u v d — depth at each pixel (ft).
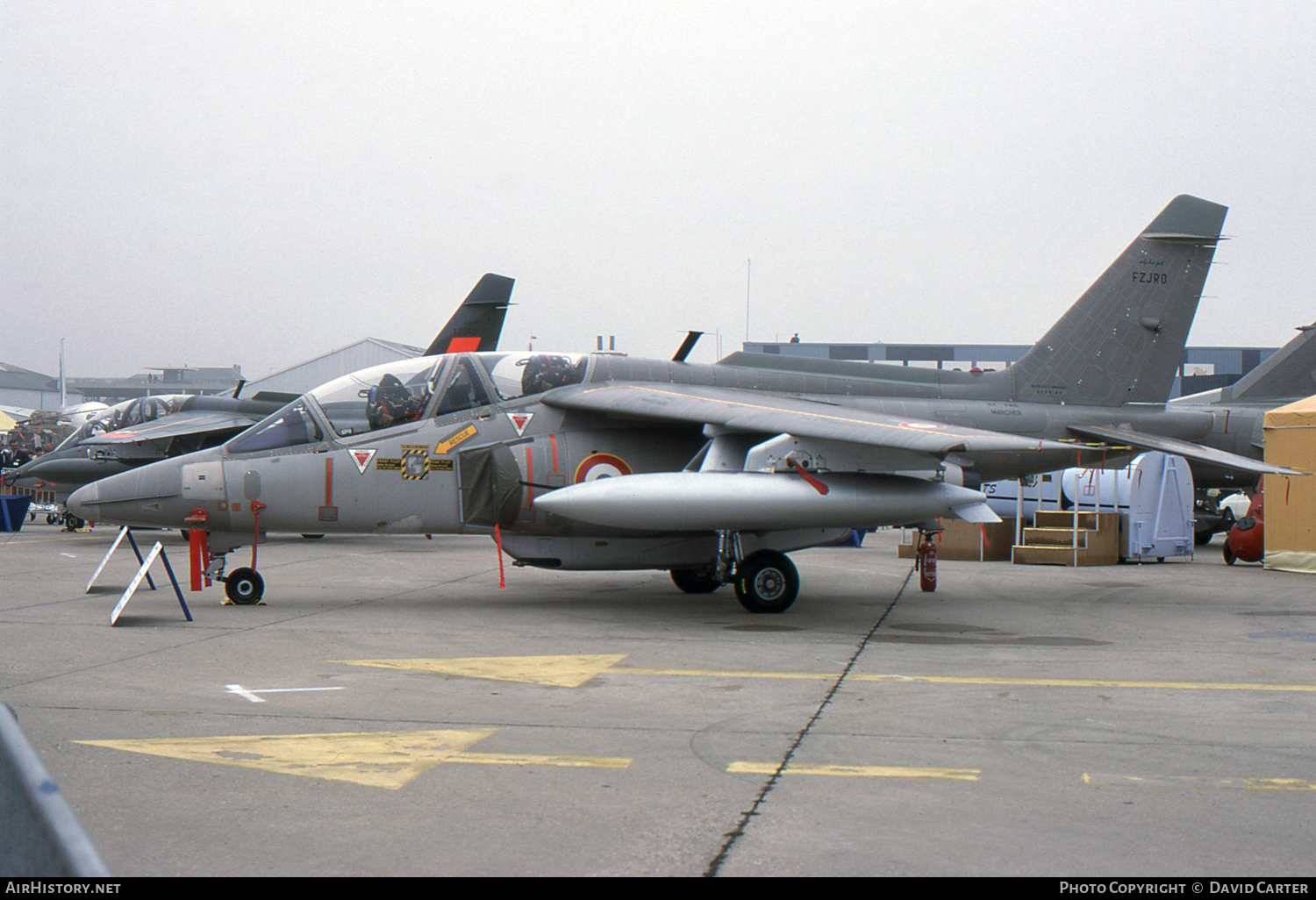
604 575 49.57
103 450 74.02
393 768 16.38
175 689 22.12
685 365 42.22
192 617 33.35
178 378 424.05
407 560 56.95
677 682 23.54
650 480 33.78
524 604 38.09
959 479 36.47
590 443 38.24
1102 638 30.50
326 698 21.45
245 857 12.52
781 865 12.34
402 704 20.95
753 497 33.50
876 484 34.37
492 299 80.59
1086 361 49.39
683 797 14.98
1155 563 58.59
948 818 14.12
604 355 40.57
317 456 36.14
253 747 17.56
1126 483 59.31
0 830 7.06
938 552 60.80
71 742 17.76
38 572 48.14
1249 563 58.29
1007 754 17.46
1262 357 197.67
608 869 12.17
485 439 37.37
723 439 36.42
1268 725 19.54
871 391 45.24
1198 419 51.08
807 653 27.63
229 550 37.47
